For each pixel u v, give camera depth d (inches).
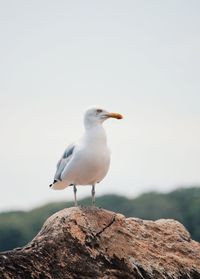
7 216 2126.0
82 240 689.6
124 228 711.1
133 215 2140.7
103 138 780.6
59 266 670.5
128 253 695.1
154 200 2175.2
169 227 733.9
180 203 2149.4
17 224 2096.5
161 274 695.1
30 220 2129.7
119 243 698.8
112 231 703.7
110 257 689.0
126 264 689.0
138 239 711.7
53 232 691.4
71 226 694.5
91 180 790.5
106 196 2191.2
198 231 2092.8
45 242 682.2
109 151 784.9
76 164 773.9
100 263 683.4
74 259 677.9
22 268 658.8
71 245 684.1
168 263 703.7
